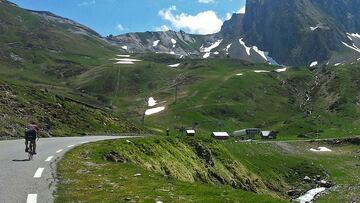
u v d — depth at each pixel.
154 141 53.75
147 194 19.61
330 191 90.75
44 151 34.94
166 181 23.97
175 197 19.44
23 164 26.64
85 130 73.50
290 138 184.88
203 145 66.88
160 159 48.84
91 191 19.59
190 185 23.22
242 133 184.75
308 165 118.50
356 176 112.62
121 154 39.59
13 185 19.67
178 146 59.72
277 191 90.50
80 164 28.48
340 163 131.12
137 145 47.56
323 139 173.62
